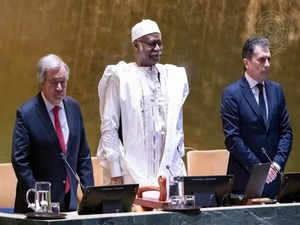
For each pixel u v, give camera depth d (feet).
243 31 38.19
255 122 22.65
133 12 37.63
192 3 38.04
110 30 37.52
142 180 21.93
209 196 18.97
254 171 19.70
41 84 19.24
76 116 19.92
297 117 38.34
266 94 23.03
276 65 38.27
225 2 38.11
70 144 19.61
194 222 17.95
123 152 22.20
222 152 26.58
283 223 19.13
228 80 38.34
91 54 37.37
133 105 22.16
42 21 36.78
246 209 18.61
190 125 38.24
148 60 22.30
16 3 36.45
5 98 36.45
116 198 17.83
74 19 37.14
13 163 19.24
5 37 36.40
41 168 19.49
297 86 38.32
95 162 24.03
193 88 38.22
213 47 38.24
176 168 22.12
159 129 22.31
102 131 22.33
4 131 36.29
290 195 20.33
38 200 16.98
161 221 17.57
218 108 38.32
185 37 38.11
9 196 23.39
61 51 37.04
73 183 19.57
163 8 37.88
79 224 16.60
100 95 22.63
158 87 22.54
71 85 37.22
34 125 19.40
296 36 38.27
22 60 36.58
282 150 22.74
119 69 22.40
